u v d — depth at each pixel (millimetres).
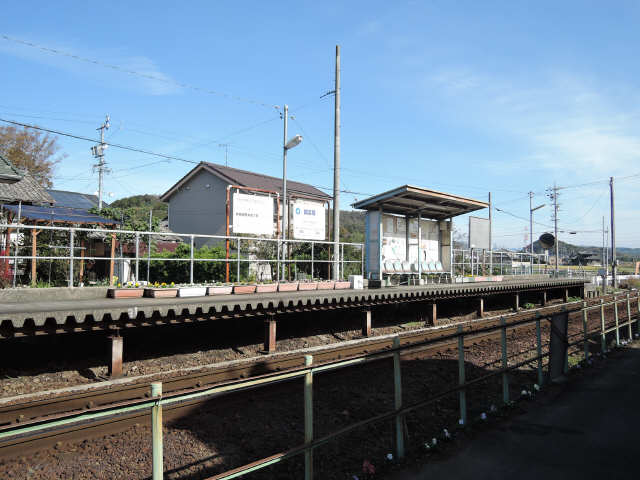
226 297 10391
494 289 17016
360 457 4617
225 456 4559
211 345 9391
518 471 4172
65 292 9367
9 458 4242
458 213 19516
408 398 6746
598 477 4031
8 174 12039
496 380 7777
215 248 19531
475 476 4070
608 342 11172
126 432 4930
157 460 2807
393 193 15742
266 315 9703
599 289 32656
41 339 7480
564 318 7926
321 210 17141
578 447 4719
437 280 19750
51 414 5461
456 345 10172
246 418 5562
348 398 6559
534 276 29406
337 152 16922
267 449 4801
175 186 31469
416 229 19047
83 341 7957
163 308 7980
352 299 11523
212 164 29969
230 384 3127
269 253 18656
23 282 13172
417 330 12133
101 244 19094
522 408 6062
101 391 5945
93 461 4324
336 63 17219
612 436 5020
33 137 35719
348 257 21812
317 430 5375
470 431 5215
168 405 5312
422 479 4035
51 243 15266
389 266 17375
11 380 6621
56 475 4059
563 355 7875
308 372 3650
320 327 11867
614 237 37656
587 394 6691
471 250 23438
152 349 8570
